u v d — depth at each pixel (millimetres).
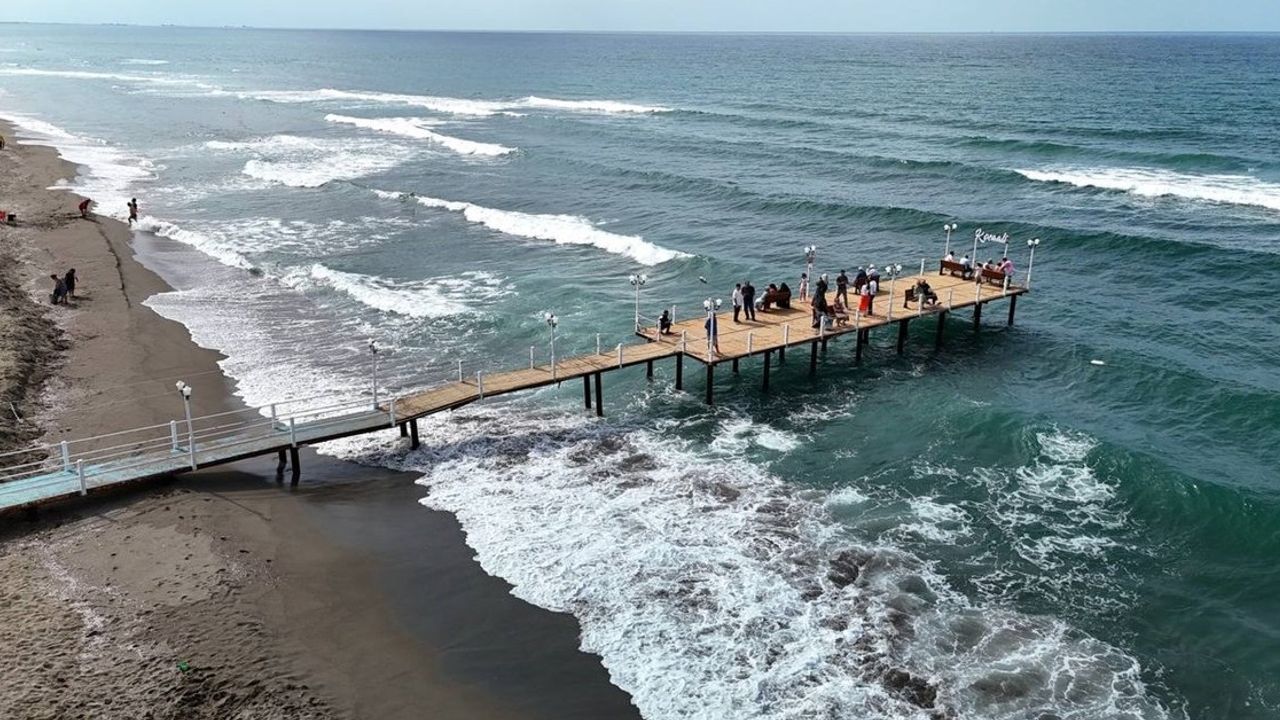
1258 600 20141
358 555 21156
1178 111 101938
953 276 38812
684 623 19016
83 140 87562
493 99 133500
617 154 79750
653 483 24984
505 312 38906
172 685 16172
